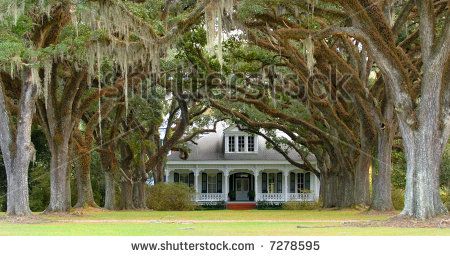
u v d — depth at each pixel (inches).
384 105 1220.5
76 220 1045.2
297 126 1713.8
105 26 944.9
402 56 919.0
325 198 1787.6
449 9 839.1
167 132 1886.1
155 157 1780.3
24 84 1051.3
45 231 753.0
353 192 1505.9
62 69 1243.2
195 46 1354.6
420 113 870.4
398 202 1720.0
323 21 1101.7
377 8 863.1
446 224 813.2
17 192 1058.1
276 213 1405.0
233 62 1409.9
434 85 862.5
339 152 1529.3
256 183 2474.2
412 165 876.0
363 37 876.0
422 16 867.4
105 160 1628.9
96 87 1350.9
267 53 1330.0
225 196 2466.8
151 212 1502.2
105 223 948.6
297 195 2463.1
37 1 939.3
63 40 1005.2
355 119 1403.8
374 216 1119.0
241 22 1047.6
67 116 1230.9
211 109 2041.1
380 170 1224.8
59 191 1238.3
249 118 1806.1
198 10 1001.5
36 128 1761.8
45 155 1866.4
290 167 2477.9
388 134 1215.6
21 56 936.9
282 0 1002.1
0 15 898.7
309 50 968.3
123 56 999.0
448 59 874.8
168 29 1043.3
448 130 885.2
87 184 1552.7
